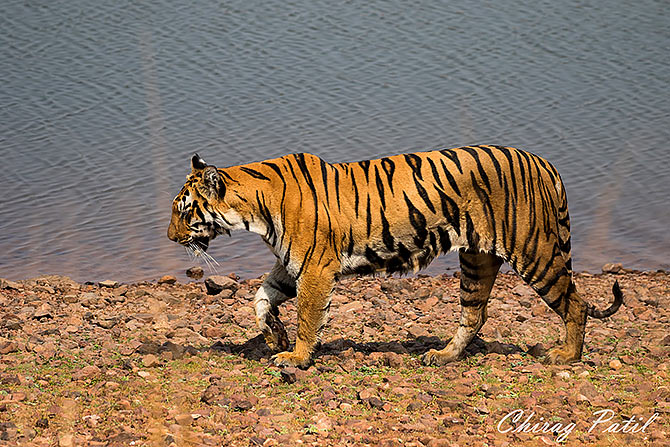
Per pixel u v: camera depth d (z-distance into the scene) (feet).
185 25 125.59
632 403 32.65
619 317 45.73
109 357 37.52
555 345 40.14
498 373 35.83
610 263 59.11
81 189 73.61
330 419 30.91
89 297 48.49
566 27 125.59
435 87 101.60
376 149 83.35
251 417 30.86
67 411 30.76
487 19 129.39
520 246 35.70
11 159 79.87
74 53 112.57
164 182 74.95
